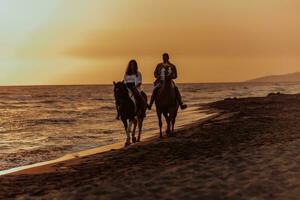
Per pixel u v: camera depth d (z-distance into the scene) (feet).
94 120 113.39
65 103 242.78
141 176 32.89
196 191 27.50
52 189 31.55
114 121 109.19
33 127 96.68
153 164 38.96
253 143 47.16
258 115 86.99
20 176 38.22
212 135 57.82
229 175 31.22
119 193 28.07
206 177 31.14
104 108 179.73
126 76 56.18
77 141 69.26
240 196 26.02
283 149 40.47
